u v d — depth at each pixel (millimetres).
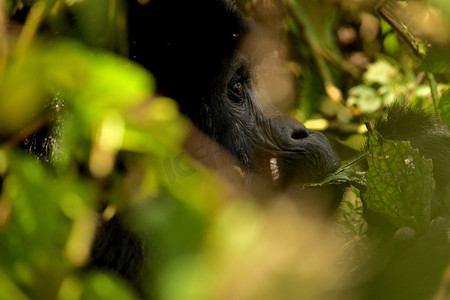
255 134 6266
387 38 9148
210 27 5457
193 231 2363
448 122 4906
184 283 2283
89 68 2230
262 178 6266
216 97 5801
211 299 2363
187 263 2316
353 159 6797
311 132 6492
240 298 3035
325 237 6059
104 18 3846
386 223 5242
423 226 4836
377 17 9188
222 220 2432
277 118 6430
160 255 2621
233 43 5711
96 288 2486
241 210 2531
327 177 5984
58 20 4043
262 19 7879
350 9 8977
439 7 3215
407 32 7695
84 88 2273
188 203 2391
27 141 4137
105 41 4125
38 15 3457
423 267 4578
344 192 6434
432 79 7312
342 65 9086
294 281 3531
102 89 2264
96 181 3248
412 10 7613
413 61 8508
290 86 8445
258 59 6395
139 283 4199
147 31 5320
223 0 5535
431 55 5594
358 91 8766
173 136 2482
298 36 8898
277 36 7941
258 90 6648
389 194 4805
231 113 5988
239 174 5875
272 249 3318
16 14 4027
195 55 5453
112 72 2240
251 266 3076
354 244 5484
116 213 4246
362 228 5977
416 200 4766
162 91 5422
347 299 4488
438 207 6043
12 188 2480
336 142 8805
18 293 2506
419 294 4473
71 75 2260
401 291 4512
